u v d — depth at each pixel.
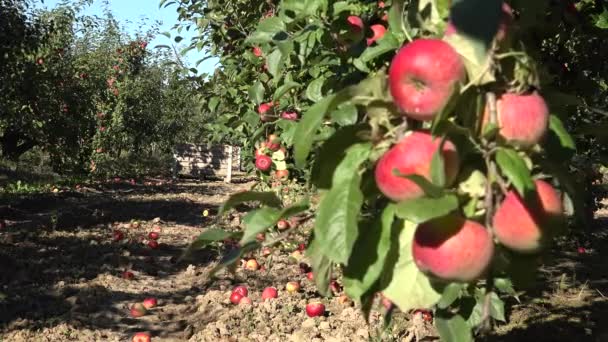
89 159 19.78
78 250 8.60
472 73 1.13
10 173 17.28
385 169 1.14
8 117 13.40
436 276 1.15
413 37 1.38
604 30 2.55
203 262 8.32
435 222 1.13
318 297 6.32
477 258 1.13
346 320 5.45
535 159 1.25
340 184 1.17
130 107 20.61
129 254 8.54
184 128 24.06
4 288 6.54
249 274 7.33
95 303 6.26
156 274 7.66
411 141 1.13
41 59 13.82
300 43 2.53
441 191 1.08
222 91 5.76
